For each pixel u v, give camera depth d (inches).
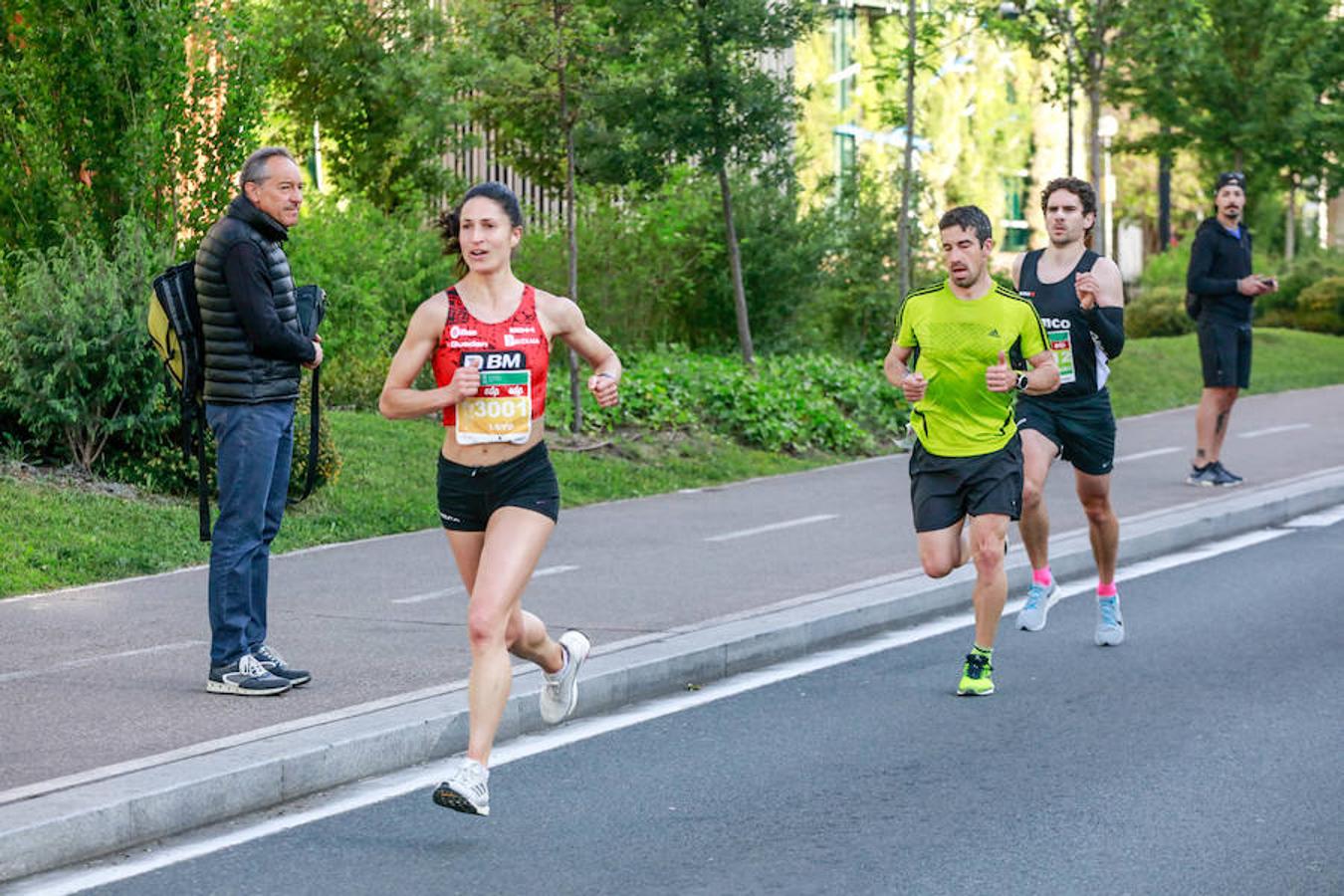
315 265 1048.8
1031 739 443.2
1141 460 1023.0
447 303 378.9
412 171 1284.4
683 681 506.6
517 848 356.8
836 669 528.7
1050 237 553.9
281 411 472.4
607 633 540.7
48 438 761.6
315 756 397.4
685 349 1229.7
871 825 371.9
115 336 750.5
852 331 1418.6
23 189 823.1
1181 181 2997.0
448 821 375.2
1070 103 1478.8
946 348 480.4
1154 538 745.6
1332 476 922.7
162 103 832.3
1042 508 556.7
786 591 616.7
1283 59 1749.5
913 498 494.6
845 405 1184.2
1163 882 334.3
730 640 525.7
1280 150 1744.6
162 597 608.7
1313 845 356.5
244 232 464.4
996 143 2667.3
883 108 1395.2
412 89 1254.9
